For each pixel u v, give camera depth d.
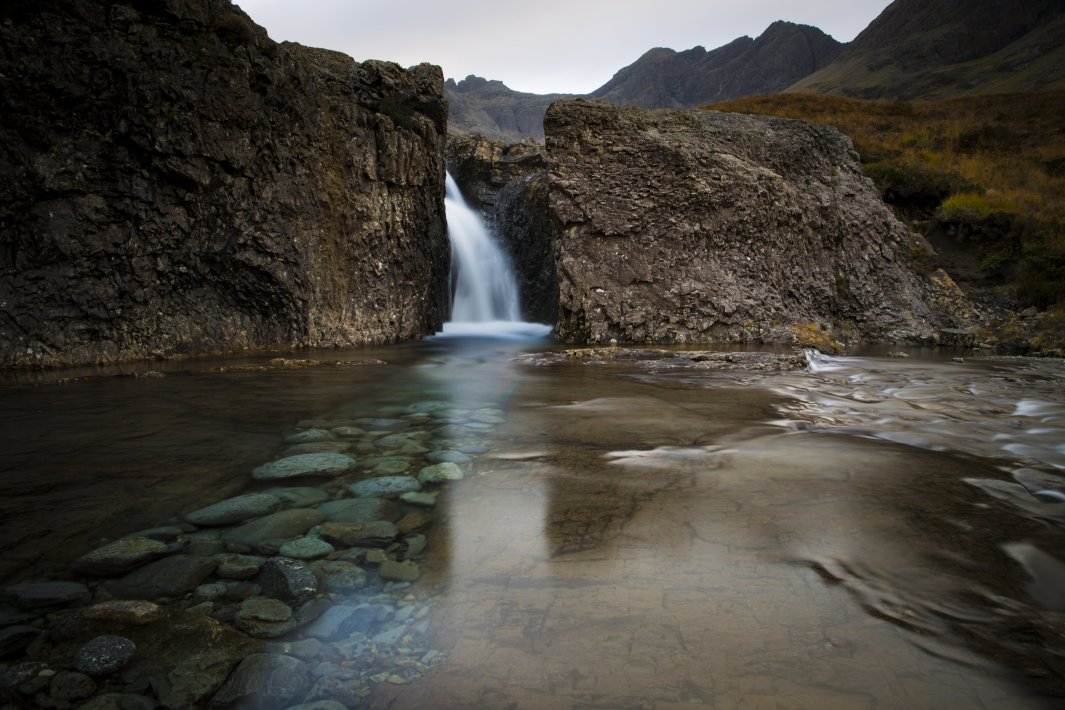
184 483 3.27
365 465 3.62
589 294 12.26
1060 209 16.20
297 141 10.04
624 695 1.60
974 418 5.10
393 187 12.00
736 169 13.05
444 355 9.87
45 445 4.02
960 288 14.76
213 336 9.49
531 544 2.54
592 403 5.66
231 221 9.35
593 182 12.69
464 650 1.82
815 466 3.62
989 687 1.63
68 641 1.86
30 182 7.65
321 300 10.63
